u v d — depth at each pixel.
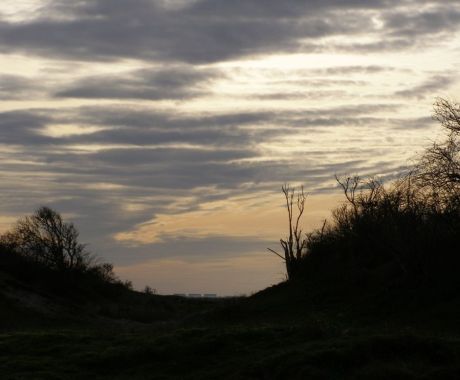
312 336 23.77
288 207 51.84
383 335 21.09
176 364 23.11
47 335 29.05
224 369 21.86
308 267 49.31
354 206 44.84
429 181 35.38
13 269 65.44
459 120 34.69
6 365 24.09
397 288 35.16
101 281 75.12
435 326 28.73
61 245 71.75
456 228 35.31
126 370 23.34
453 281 32.91
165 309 72.06
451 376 18.36
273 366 20.62
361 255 44.56
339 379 19.09
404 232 35.47
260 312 41.69
